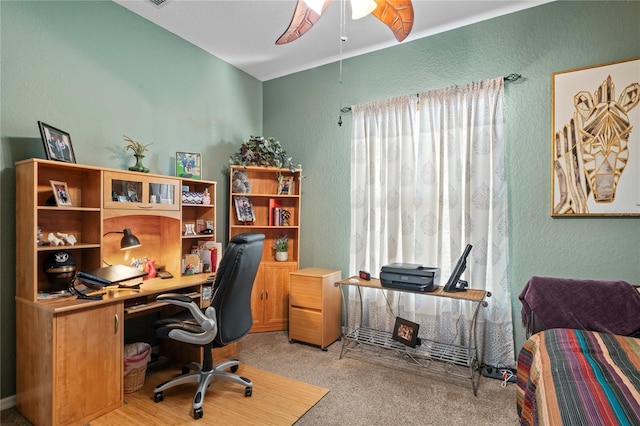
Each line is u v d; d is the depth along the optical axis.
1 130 2.09
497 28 2.82
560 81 2.56
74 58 2.43
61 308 1.86
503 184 2.72
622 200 2.36
